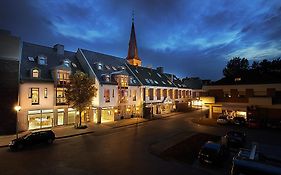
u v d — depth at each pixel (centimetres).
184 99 5475
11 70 2266
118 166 1375
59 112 2728
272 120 2888
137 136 2273
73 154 1609
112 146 1859
